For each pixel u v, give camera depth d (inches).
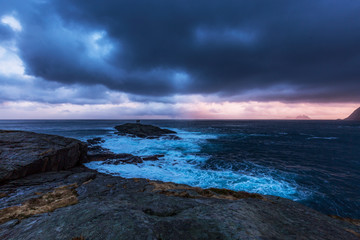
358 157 922.1
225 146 1203.9
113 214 122.0
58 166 555.8
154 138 1528.1
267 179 577.6
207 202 178.9
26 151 506.0
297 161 836.0
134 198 186.9
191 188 335.6
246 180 562.9
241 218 130.2
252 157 905.5
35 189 346.6
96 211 128.8
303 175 629.9
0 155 457.1
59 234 102.7
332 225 153.6
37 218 153.1
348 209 415.5
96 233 99.1
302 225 141.0
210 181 546.6
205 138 1596.9
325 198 460.8
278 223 135.8
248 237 102.2
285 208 182.7
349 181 579.2
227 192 306.8
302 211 187.0
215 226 113.7
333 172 671.8
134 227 103.7
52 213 167.3
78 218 119.5
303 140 1542.8
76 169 607.5
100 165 687.1
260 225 123.0
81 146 695.7
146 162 749.9
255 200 194.1
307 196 469.7
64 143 634.8
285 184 540.1
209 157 884.6
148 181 412.2
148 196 194.9
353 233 143.2
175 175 597.0
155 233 100.0
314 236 122.9
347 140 1546.5
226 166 732.7
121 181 395.5
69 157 607.8
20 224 139.5
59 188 342.3
